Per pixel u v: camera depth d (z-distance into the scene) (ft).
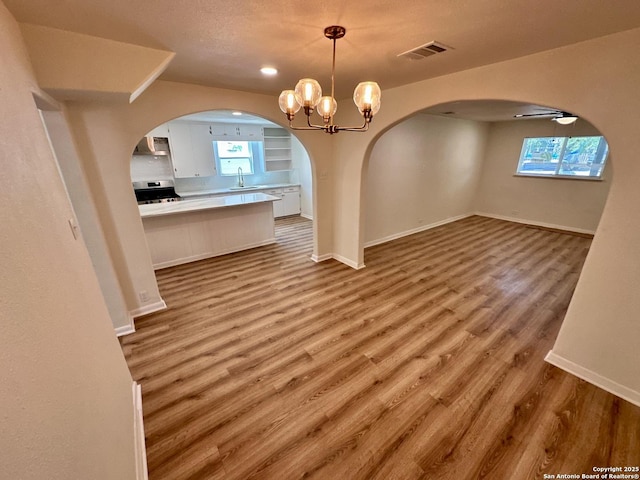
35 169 3.24
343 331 8.45
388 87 9.22
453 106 13.26
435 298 10.24
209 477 4.67
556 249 14.83
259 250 15.72
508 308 9.48
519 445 5.07
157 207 13.65
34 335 2.18
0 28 3.47
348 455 4.98
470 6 4.09
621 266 5.59
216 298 10.52
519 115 16.22
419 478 4.62
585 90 5.48
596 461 4.80
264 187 21.66
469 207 22.41
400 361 7.18
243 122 20.11
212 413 5.81
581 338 6.38
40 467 1.83
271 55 6.15
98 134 7.68
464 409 5.80
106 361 4.16
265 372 6.89
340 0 3.90
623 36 4.88
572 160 17.70
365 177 11.94
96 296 4.65
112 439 3.53
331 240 14.28
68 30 4.91
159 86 8.21
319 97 4.98
